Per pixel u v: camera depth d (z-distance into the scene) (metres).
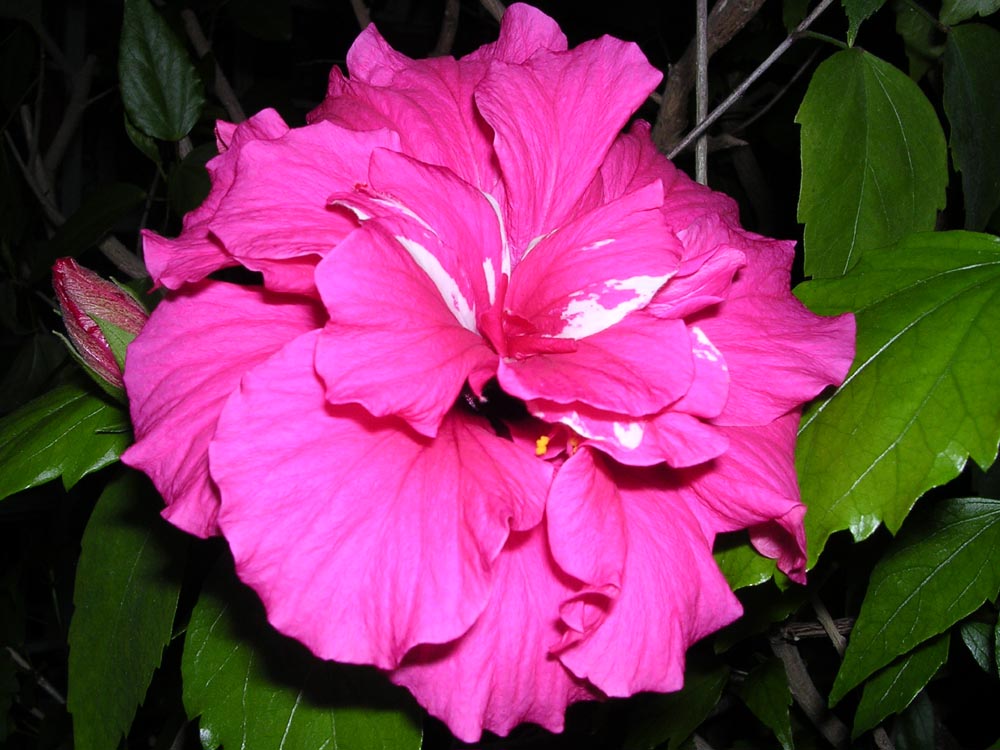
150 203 0.29
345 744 0.16
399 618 0.11
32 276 0.26
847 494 0.15
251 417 0.12
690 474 0.14
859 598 0.25
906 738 0.27
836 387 0.15
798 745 0.29
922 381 0.15
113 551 0.18
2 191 0.31
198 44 0.31
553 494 0.12
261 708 0.17
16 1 0.34
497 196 0.16
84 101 0.36
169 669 0.33
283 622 0.11
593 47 0.15
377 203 0.13
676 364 0.12
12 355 0.41
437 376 0.12
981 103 0.20
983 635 0.23
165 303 0.14
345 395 0.11
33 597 0.51
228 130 0.16
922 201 0.19
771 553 0.15
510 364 0.13
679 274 0.13
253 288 0.14
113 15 0.50
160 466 0.13
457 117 0.16
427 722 0.28
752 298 0.15
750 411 0.14
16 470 0.18
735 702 0.30
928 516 0.20
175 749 0.22
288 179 0.13
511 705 0.13
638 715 0.25
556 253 0.14
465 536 0.12
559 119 0.15
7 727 0.41
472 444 0.13
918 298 0.16
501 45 0.17
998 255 0.16
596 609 0.13
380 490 0.12
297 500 0.11
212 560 0.20
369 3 0.36
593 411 0.12
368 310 0.12
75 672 0.18
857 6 0.19
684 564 0.13
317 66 0.55
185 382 0.13
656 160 0.17
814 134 0.19
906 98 0.19
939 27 0.20
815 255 0.19
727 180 0.35
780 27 0.32
